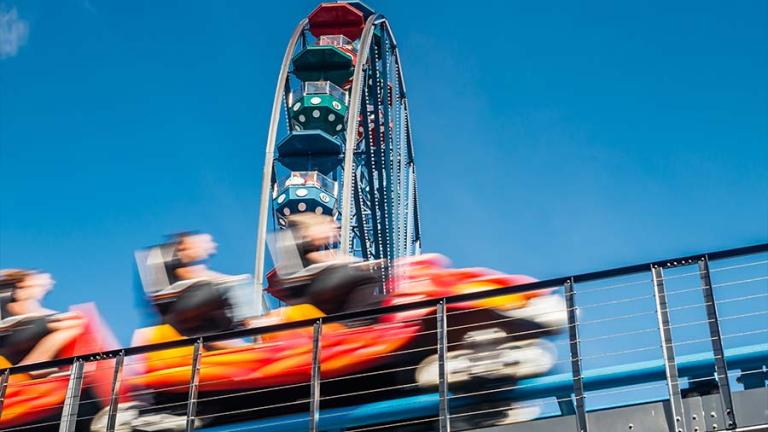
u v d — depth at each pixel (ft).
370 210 150.51
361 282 62.80
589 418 40.37
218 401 57.93
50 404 61.98
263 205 135.85
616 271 42.78
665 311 41.22
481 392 50.44
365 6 175.94
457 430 41.70
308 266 64.49
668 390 39.63
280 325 46.52
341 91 165.48
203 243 66.54
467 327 56.95
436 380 56.13
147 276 65.77
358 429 54.54
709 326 40.40
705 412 39.14
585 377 52.16
